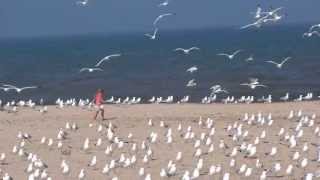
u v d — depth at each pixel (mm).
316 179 42812
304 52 169875
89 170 44938
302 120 58375
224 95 93375
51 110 67812
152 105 72000
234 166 45344
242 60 152875
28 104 72500
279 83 104000
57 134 55625
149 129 57188
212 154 48688
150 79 118250
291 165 44094
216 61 153250
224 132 55875
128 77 123375
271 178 42906
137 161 46938
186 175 40969
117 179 40969
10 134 55906
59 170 45094
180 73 126375
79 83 115062
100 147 51250
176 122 60000
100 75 128875
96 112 62406
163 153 49031
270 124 58469
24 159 48156
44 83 116250
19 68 151625
